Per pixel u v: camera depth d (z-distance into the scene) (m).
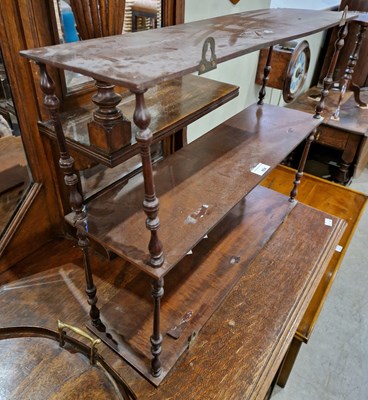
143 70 0.53
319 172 2.39
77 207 0.76
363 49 2.26
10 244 1.02
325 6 2.14
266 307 0.99
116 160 0.65
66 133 0.77
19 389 0.72
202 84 1.09
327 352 1.49
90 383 0.74
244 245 1.16
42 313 0.93
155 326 0.73
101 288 1.01
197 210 0.81
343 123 2.06
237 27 0.88
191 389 0.80
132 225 0.76
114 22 0.91
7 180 0.94
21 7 0.76
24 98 0.86
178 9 1.10
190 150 1.05
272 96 2.11
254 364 0.85
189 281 1.02
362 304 1.69
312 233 1.26
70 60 0.58
